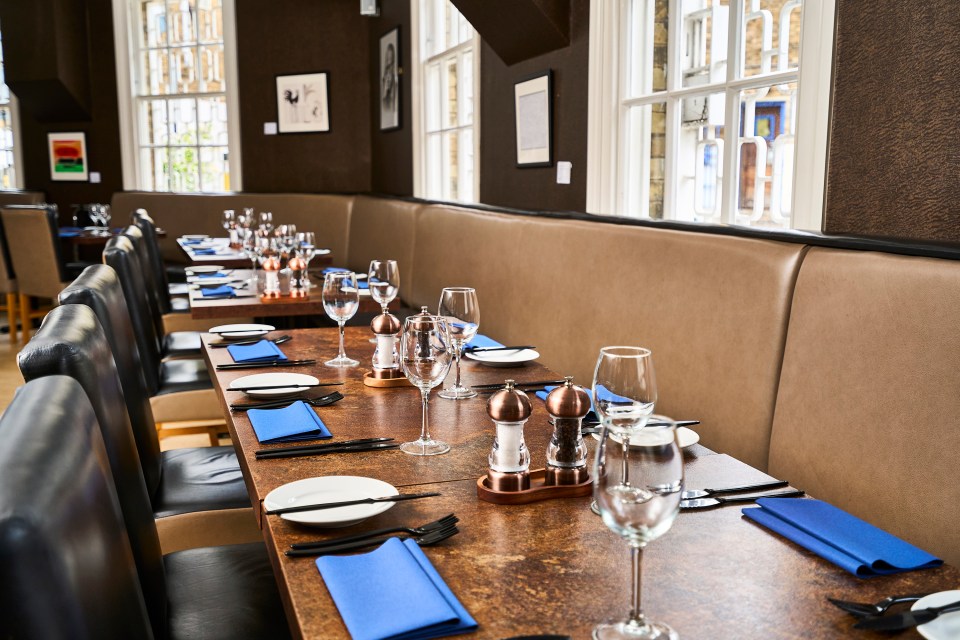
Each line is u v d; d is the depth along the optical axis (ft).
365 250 22.86
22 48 28.63
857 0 7.75
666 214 12.16
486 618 3.23
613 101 12.94
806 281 7.23
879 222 7.70
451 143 20.56
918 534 5.89
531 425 5.87
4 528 2.28
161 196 28.66
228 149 28.32
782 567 3.71
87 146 30.09
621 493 2.99
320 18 26.58
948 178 6.97
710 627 3.18
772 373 7.51
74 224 27.43
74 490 2.76
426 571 3.58
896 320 6.23
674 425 3.05
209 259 18.38
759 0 9.88
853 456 6.48
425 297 17.37
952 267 5.89
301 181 27.53
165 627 5.09
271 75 27.32
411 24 21.75
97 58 29.48
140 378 7.72
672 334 8.98
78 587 2.51
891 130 7.48
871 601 3.42
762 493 4.63
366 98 26.68
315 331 9.57
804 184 8.79
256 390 6.49
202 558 6.02
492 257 13.96
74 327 4.89
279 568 3.76
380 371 6.98
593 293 10.64
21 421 2.99
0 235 22.53
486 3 14.88
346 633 3.12
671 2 11.80
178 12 28.76
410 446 5.34
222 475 7.75
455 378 6.79
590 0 13.19
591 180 13.44
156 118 29.68
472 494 4.55
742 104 10.28
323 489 4.49
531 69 15.58
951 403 5.73
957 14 6.75
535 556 3.78
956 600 3.33
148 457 7.26
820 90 8.52
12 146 31.24
